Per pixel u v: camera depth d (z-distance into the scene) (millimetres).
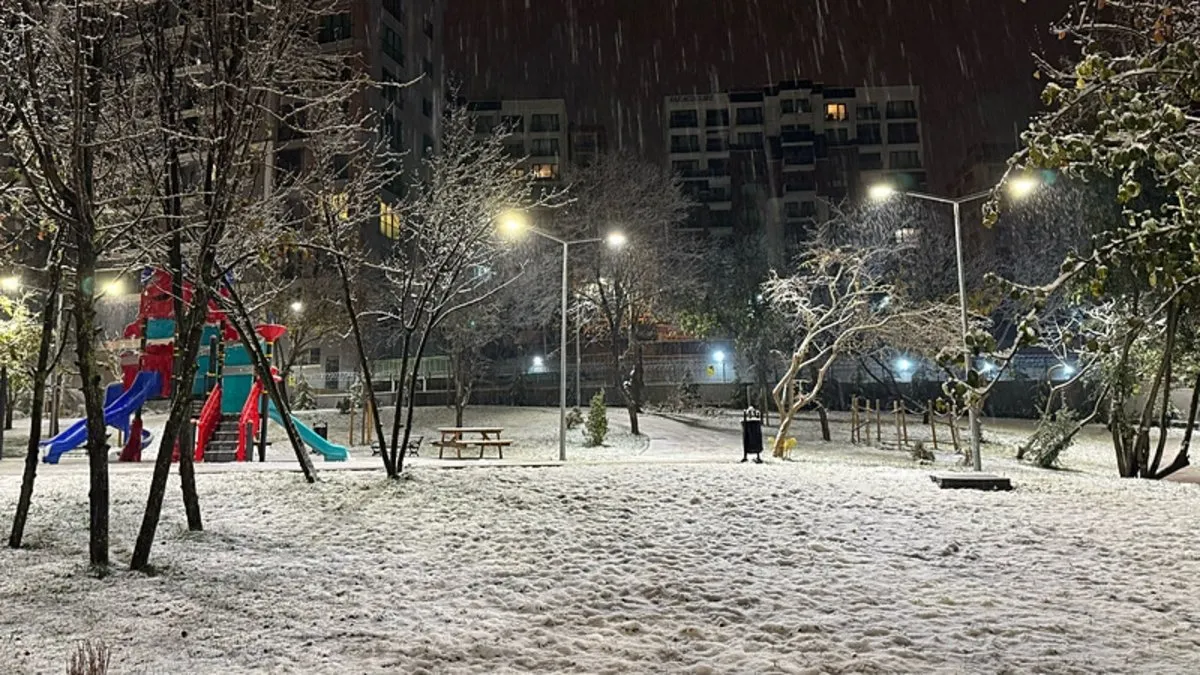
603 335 48844
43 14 6887
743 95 89750
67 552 8422
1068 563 8641
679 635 6305
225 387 20109
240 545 9062
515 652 5812
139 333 20266
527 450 29578
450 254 14227
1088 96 3607
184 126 8750
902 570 8391
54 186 7328
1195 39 3594
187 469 9750
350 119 14055
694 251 46688
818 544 9414
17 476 13578
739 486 12727
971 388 3951
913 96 88688
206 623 6277
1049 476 15969
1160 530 10055
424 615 6664
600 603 7156
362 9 46656
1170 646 6020
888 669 5473
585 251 40531
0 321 24188
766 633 6344
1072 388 40500
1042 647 5941
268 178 16344
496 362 55344
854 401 32969
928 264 44812
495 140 19828
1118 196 3605
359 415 38000
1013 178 5930
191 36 8461
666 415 41469
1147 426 18281
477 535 9695
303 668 5352
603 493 12062
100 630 6012
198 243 9352
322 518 10555
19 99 7227
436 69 55500
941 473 13922
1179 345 17906
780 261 47625
